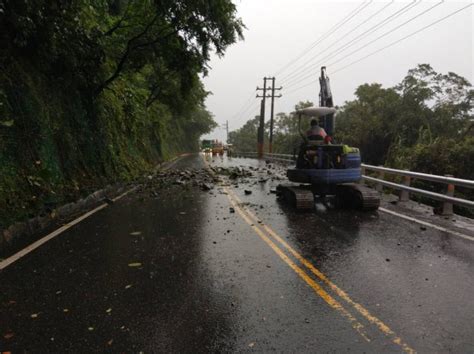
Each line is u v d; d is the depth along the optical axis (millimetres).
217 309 3938
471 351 3133
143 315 3807
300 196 9297
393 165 23172
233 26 13992
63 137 10930
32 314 3838
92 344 3271
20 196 7469
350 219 8352
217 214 9141
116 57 16125
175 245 6352
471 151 18078
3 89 8297
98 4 13250
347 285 4551
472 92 35156
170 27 14609
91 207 10172
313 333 3438
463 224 7719
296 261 5465
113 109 17641
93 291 4410
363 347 3199
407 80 37312
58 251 6008
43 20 9078
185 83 17328
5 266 5297
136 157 22078
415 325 3562
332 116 12617
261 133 48656
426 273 4910
